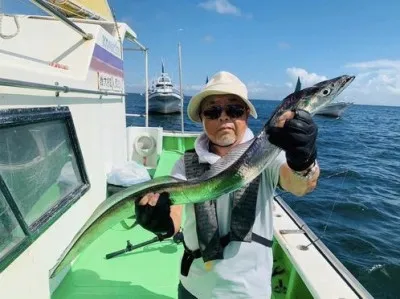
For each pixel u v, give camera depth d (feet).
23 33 10.65
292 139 4.22
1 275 5.38
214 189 5.09
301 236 8.97
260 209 5.53
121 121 14.98
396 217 28.07
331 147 69.36
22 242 5.98
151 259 9.82
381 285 18.76
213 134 5.67
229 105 5.51
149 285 8.64
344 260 21.12
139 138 19.47
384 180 41.14
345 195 32.50
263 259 5.53
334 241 23.52
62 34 11.00
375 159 57.31
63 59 10.49
